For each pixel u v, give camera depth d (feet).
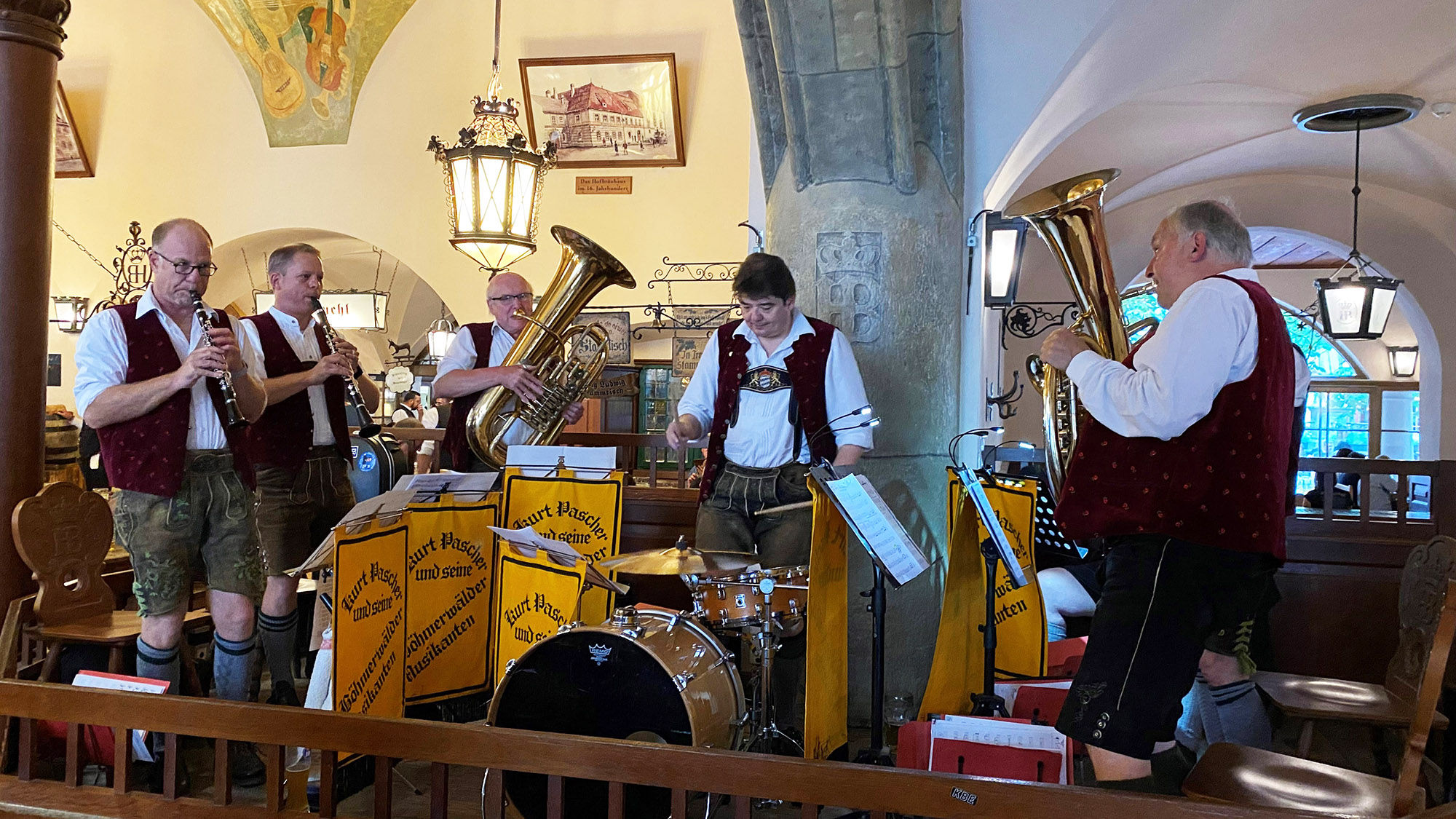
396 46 30.83
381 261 39.06
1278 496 7.68
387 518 10.25
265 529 11.77
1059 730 7.89
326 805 7.51
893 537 8.84
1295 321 42.60
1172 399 7.49
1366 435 43.21
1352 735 13.78
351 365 12.21
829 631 9.80
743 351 11.34
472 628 11.85
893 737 11.89
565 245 12.68
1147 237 30.40
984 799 6.14
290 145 31.78
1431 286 29.19
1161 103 21.88
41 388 10.78
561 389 12.84
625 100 29.04
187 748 11.39
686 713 8.34
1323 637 15.93
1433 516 15.66
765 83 13.33
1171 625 7.58
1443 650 6.12
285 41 30.68
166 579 10.01
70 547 10.89
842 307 12.98
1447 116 21.43
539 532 12.23
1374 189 27.73
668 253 29.50
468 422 12.88
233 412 9.84
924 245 12.98
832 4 11.78
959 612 10.67
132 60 32.91
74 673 10.64
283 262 12.48
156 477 9.83
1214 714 10.14
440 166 30.71
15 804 7.91
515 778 9.15
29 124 10.59
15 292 10.52
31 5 10.53
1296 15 16.21
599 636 8.67
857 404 11.09
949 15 12.76
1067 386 11.06
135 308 10.23
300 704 12.92
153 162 32.86
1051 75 13.51
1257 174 28.43
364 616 9.84
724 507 11.24
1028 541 11.46
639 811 9.05
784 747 10.18
